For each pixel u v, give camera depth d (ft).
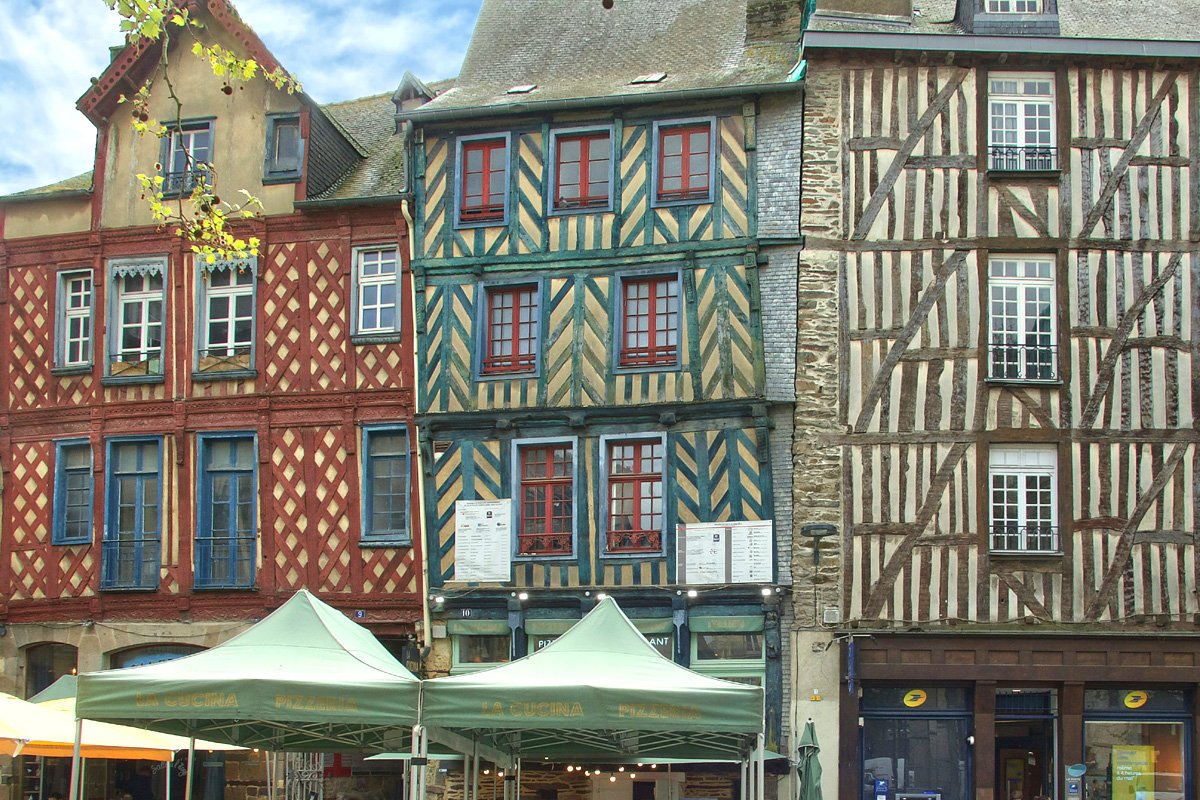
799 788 50.26
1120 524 51.80
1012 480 52.54
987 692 51.29
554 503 55.11
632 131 55.88
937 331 52.95
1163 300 52.95
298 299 58.08
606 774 54.08
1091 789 51.21
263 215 58.65
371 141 64.95
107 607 58.18
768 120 54.75
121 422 59.21
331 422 57.11
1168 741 51.72
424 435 55.77
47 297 60.75
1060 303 52.90
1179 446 52.13
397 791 55.93
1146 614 51.29
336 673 33.73
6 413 60.54
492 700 33.04
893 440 52.44
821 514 52.26
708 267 54.29
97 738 39.73
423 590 55.36
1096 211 53.36
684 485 53.47
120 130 60.85
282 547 56.85
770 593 51.85
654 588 53.11
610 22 63.00
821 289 53.31
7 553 59.77
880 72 54.29
